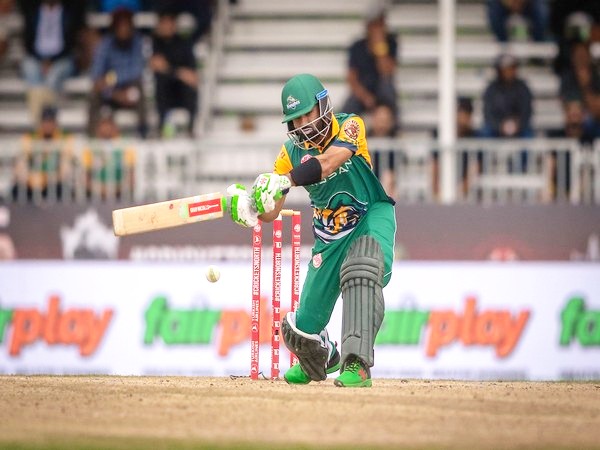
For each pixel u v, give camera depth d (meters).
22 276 44.22
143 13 61.50
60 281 44.09
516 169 47.03
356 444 19.69
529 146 46.44
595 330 43.53
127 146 46.84
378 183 26.80
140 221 25.17
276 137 56.84
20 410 23.31
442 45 51.44
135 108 54.47
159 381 30.20
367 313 26.00
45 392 26.12
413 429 21.30
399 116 56.09
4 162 52.91
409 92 58.66
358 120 26.44
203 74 59.25
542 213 43.72
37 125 58.59
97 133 54.06
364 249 26.17
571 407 24.19
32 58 59.06
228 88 59.53
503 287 43.47
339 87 59.28
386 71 53.69
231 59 60.47
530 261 43.62
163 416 22.56
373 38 53.69
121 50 54.53
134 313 43.62
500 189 46.81
